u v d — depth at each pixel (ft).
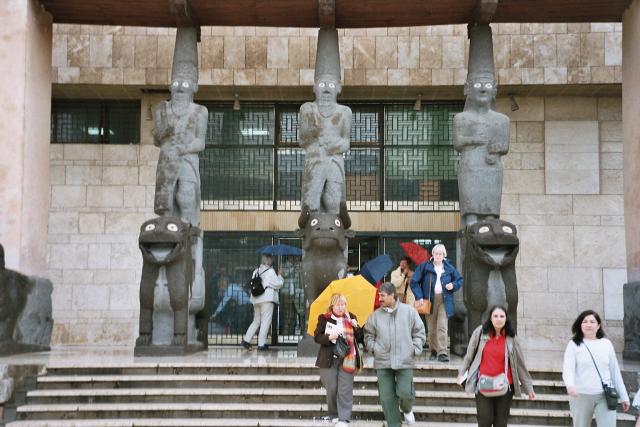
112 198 56.59
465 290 41.83
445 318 38.40
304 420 30.96
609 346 25.02
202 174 57.82
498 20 48.57
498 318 24.62
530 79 54.49
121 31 55.47
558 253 55.77
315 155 44.37
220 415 31.68
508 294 40.16
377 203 57.41
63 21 49.11
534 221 56.08
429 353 46.21
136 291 55.67
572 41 54.65
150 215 56.44
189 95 46.24
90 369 35.12
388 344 27.58
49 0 46.19
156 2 46.29
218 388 33.83
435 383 33.83
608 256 55.67
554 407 32.32
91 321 55.21
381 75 55.26
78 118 58.18
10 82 43.98
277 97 57.98
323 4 44.47
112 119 58.18
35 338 44.47
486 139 44.78
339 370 29.12
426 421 31.30
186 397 32.91
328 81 45.16
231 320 56.29
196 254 45.09
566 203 56.18
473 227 40.81
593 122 56.70
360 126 58.18
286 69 55.57
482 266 40.52
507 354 24.68
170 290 41.19
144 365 35.27
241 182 57.72
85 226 56.34
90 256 56.03
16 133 43.68
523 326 54.90
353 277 33.30
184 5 45.03
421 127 58.13
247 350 48.19
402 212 57.06
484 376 24.62
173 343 41.45
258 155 58.03
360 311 32.45
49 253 55.98
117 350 46.96
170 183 44.70
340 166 44.45
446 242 56.85
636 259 43.83
